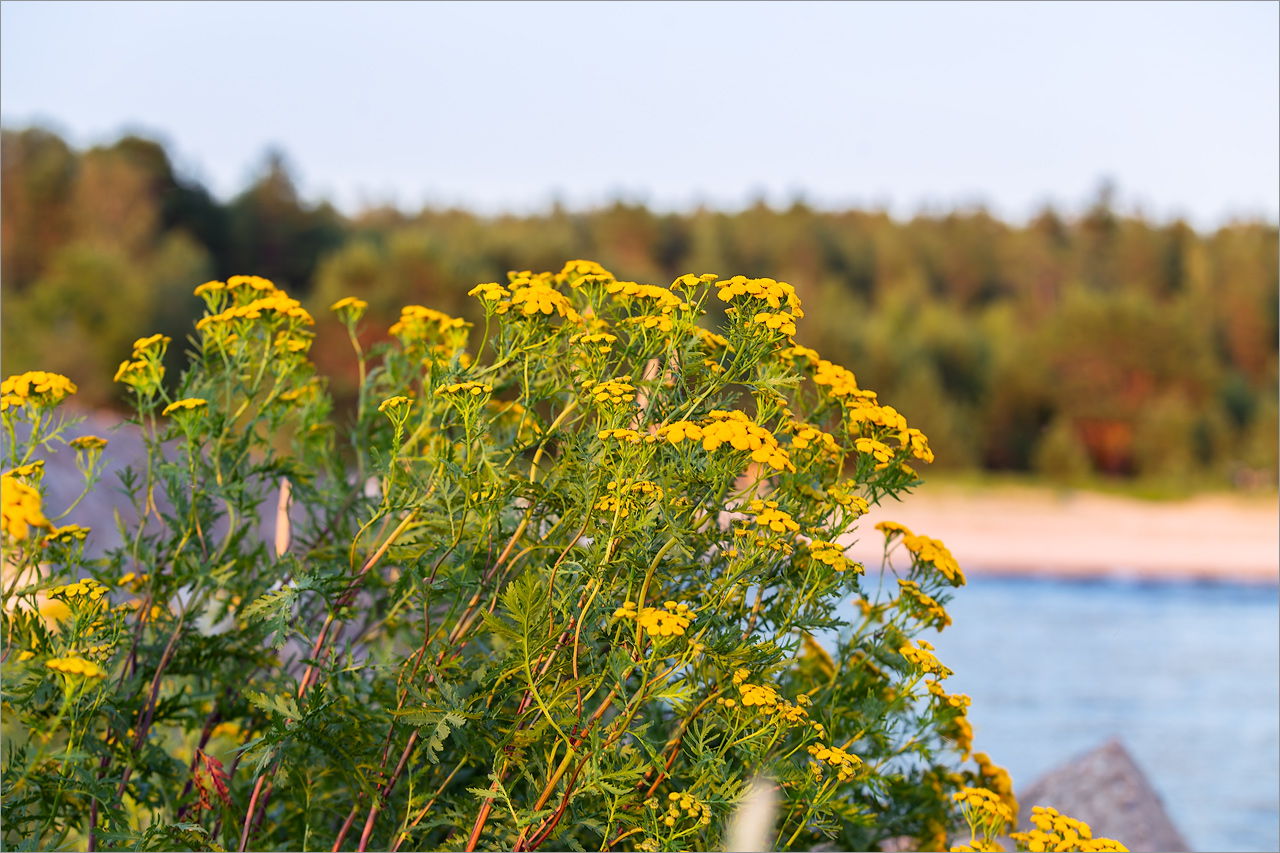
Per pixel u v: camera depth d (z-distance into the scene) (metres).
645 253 93.94
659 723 2.46
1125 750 5.31
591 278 2.49
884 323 68.94
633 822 2.12
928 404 59.53
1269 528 48.09
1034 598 28.95
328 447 3.05
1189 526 48.00
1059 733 11.20
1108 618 23.84
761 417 2.32
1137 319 64.88
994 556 38.47
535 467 2.43
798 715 2.11
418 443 2.82
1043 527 45.53
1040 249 94.88
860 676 2.62
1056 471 58.19
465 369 2.52
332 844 2.40
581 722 2.18
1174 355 64.81
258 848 2.40
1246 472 61.50
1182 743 10.77
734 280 2.31
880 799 2.79
